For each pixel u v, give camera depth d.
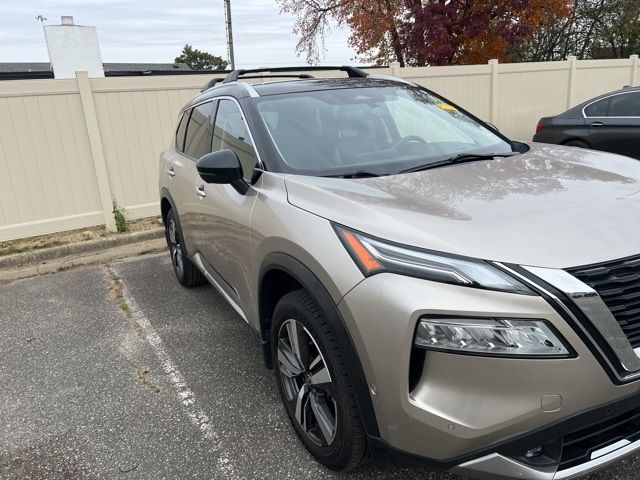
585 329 1.73
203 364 3.63
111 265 6.06
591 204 2.15
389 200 2.27
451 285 1.80
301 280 2.24
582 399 1.77
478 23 16.17
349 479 2.43
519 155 3.03
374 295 1.91
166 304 4.77
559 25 26.31
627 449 1.98
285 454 2.65
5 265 6.18
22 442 2.90
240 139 3.22
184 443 2.79
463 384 1.79
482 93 10.62
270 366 2.93
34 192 6.72
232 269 3.17
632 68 12.88
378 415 1.98
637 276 1.86
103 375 3.57
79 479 2.58
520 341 1.73
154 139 7.39
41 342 4.16
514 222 2.00
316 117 3.22
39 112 6.59
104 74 23.69
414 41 16.94
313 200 2.40
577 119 8.22
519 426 1.76
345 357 2.04
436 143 3.24
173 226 4.98
